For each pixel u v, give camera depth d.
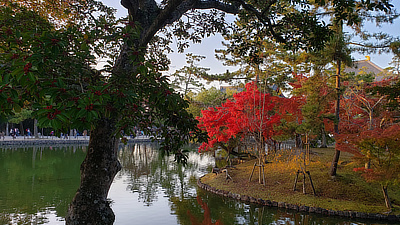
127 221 10.31
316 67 14.98
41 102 3.26
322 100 14.38
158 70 4.88
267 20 5.91
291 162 16.25
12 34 3.64
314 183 13.56
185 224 10.17
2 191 13.98
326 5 12.75
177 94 3.95
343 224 10.27
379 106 16.73
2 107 2.95
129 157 31.33
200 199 13.69
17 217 10.13
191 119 4.37
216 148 22.80
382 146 10.48
